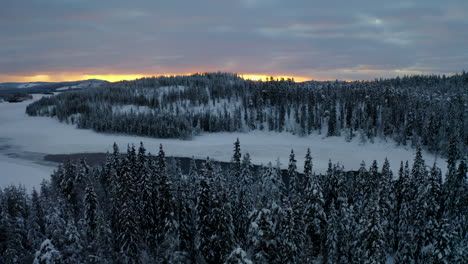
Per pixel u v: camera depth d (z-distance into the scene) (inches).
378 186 1737.2
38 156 4817.9
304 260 1199.6
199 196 1491.1
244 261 778.8
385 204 1706.4
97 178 2411.4
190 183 1937.7
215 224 1385.3
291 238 1101.1
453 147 2220.7
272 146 4968.0
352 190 2111.2
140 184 1740.9
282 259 1099.9
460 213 1876.2
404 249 1635.1
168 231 1499.8
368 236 1253.1
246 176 1994.3
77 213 2118.6
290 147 4894.2
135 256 1411.2
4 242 1473.9
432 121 4370.1
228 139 5526.6
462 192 1925.4
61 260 1069.8
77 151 5017.2
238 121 6117.1
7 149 5280.5
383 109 5339.6
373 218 1254.3
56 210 1466.5
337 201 1823.3
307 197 1610.5
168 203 1531.7
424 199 1668.3
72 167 2378.2
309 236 1475.1
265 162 4313.5
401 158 4217.5
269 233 1087.6
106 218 1802.4
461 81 7514.8
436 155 4060.0
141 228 1712.6
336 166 1983.3
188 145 5182.1
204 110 7411.4
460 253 1295.5
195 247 1579.7
